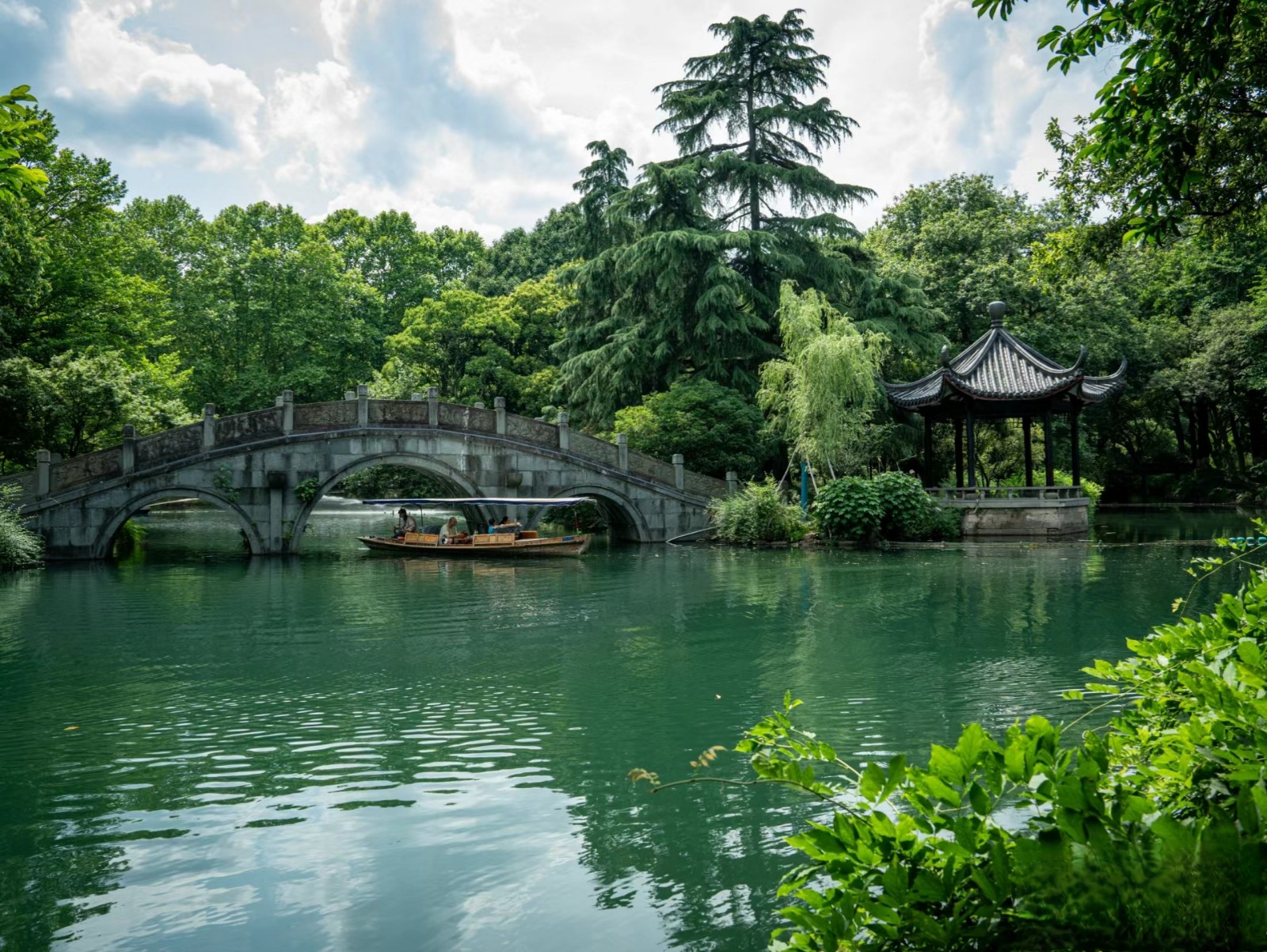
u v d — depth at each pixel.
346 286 56.09
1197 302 45.38
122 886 5.23
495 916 4.82
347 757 7.62
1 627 14.13
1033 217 43.28
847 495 27.59
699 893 5.08
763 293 37.75
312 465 27.30
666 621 14.38
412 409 28.55
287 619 14.94
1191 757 2.61
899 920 2.28
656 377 37.69
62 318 32.81
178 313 50.56
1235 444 51.25
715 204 39.53
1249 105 8.38
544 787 6.86
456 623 14.43
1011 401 29.36
